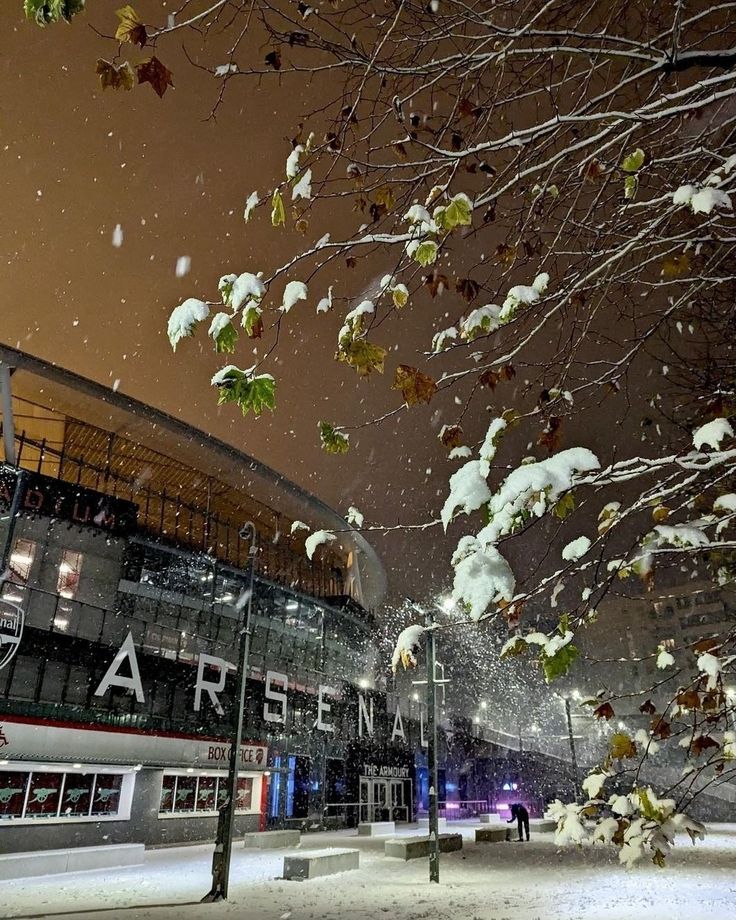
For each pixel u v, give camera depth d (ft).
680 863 57.52
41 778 60.44
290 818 105.70
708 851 69.56
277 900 39.63
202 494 121.80
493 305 9.82
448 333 10.31
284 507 131.34
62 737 61.46
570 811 10.31
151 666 79.97
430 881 47.96
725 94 8.23
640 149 9.61
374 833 104.22
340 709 124.36
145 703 78.84
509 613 9.57
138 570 91.35
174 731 77.10
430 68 9.41
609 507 9.96
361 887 45.37
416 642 10.13
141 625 89.25
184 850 71.82
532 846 78.79
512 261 11.38
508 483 7.80
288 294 8.36
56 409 97.14
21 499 74.69
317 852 54.08
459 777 174.60
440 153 9.12
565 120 8.66
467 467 8.32
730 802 132.57
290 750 106.32
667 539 9.11
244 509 128.67
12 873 48.03
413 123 10.75
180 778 80.43
